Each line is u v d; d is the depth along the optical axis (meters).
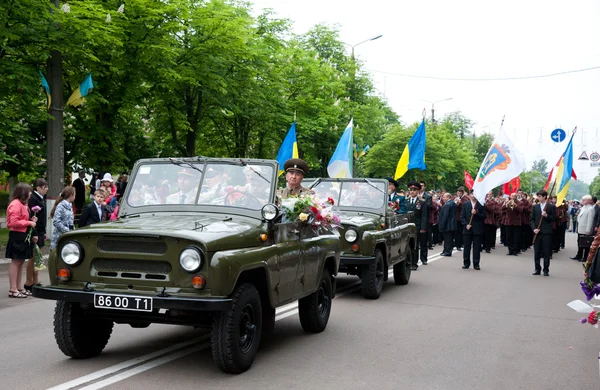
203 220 5.89
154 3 17.88
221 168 6.62
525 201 23.05
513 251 21.72
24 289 10.15
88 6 15.05
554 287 12.87
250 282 6.04
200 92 21.91
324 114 27.81
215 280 5.10
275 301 6.06
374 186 11.50
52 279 5.54
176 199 6.49
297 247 6.61
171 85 19.23
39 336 7.05
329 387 5.32
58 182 16.61
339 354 6.54
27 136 23.66
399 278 12.48
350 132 16.45
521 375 6.00
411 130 46.09
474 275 14.60
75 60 17.44
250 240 5.74
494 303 10.42
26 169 25.09
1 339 6.88
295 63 27.19
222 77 20.86
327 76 28.64
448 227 19.34
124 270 5.34
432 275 14.39
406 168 16.48
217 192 6.46
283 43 26.33
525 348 7.17
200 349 6.48
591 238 18.03
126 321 5.77
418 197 15.91
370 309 9.44
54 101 16.38
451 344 7.21
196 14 19.83
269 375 5.61
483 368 6.20
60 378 5.31
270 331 6.42
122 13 16.34
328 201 7.64
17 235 9.71
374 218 10.77
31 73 15.01
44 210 10.75
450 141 57.53
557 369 6.27
